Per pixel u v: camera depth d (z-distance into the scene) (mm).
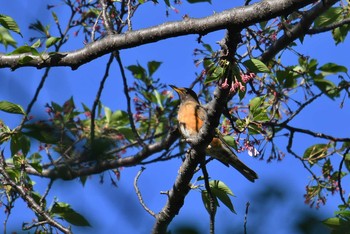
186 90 14336
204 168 9633
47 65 8477
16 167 11797
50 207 11023
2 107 11055
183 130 13328
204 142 9406
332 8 13773
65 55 8453
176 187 9867
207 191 9852
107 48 8305
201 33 7949
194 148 9562
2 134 11281
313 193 13953
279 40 13758
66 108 13672
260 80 14484
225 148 11633
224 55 8391
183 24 7965
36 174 13766
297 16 13625
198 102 14227
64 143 7051
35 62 8484
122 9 11781
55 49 14516
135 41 8180
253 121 10969
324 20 13781
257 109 10984
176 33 8016
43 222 10664
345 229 5516
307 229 4379
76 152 5523
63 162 6051
